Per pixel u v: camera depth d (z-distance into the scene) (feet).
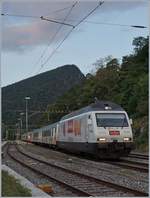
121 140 100.53
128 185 55.36
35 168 80.28
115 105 106.63
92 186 53.93
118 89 274.77
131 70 288.30
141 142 166.91
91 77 329.11
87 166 85.66
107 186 53.36
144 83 214.90
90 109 106.42
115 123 102.12
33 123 395.14
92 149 101.76
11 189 41.78
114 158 109.29
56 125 174.50
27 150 183.93
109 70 312.09
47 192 49.78
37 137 262.47
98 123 101.60
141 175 67.00
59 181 58.08
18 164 94.53
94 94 301.43
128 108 219.82
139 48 321.93
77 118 118.42
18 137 436.35
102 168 80.33
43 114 366.84
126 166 81.25
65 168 76.79
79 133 114.83
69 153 147.54
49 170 78.23
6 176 50.29
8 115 407.64
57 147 175.32
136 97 215.72
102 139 99.76
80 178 63.72
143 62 296.30
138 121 186.60
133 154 135.33
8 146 256.93
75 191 50.08
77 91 341.21
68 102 331.77
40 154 142.72
